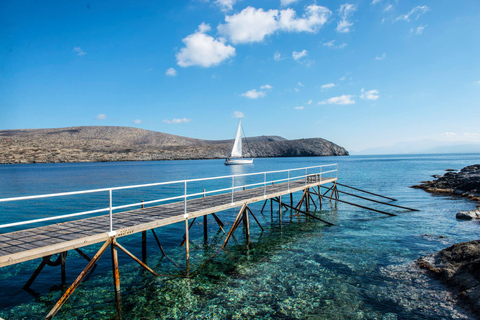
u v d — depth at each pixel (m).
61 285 9.82
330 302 8.38
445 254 10.30
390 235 14.97
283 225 18.06
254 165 100.06
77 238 7.82
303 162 121.81
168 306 8.38
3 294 9.19
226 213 21.52
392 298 8.45
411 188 34.75
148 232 16.34
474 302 7.50
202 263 11.70
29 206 24.81
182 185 39.78
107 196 30.36
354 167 82.38
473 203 23.75
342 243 13.83
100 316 7.94
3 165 103.94
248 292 9.11
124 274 10.66
